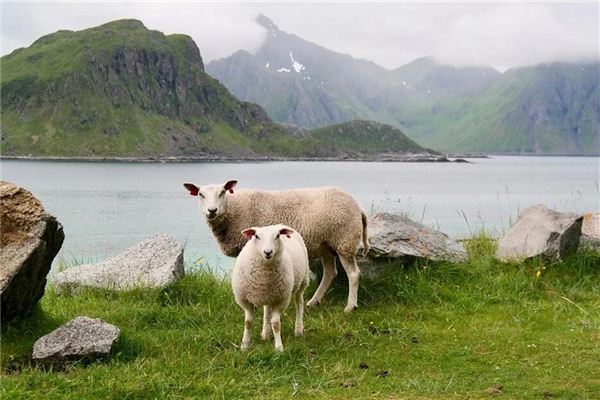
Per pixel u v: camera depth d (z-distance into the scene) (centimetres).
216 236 516
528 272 551
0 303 384
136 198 2538
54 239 418
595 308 491
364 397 352
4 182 405
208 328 446
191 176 4784
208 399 345
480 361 400
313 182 4197
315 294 516
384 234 546
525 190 3450
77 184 3544
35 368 368
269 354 397
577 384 365
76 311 471
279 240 401
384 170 7225
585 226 696
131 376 360
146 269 542
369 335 443
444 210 2055
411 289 521
